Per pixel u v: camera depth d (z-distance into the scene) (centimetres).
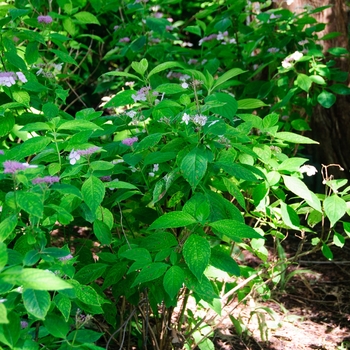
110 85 414
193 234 186
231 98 227
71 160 196
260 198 229
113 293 225
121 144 228
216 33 428
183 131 214
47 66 326
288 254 411
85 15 353
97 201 194
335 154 478
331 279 381
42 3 371
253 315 325
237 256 284
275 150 249
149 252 208
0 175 171
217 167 207
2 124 245
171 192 220
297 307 348
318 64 372
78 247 262
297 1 448
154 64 412
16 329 150
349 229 240
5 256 141
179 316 262
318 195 242
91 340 178
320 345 306
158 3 416
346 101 461
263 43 406
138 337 271
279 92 368
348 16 457
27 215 202
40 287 138
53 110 232
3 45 274
